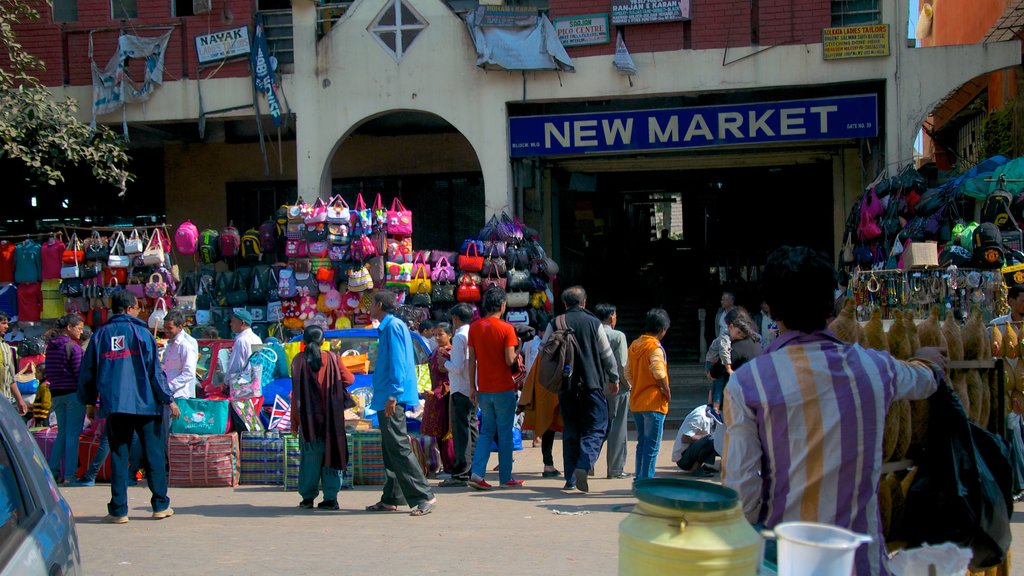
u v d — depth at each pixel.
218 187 18.77
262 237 14.90
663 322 9.26
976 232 10.60
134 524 8.16
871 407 3.20
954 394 3.87
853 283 10.59
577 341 9.21
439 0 15.12
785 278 3.31
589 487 9.73
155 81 15.64
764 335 13.23
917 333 4.52
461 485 9.97
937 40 21.94
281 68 15.59
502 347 9.52
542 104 16.44
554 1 14.89
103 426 10.70
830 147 17.03
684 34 14.61
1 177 18.77
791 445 3.18
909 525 4.02
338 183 18.92
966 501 3.83
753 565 2.94
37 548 3.38
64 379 10.54
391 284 14.13
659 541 2.91
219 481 10.34
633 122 14.62
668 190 20.41
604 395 9.52
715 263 20.33
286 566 6.55
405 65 15.19
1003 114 14.99
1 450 3.88
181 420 10.55
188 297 14.64
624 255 20.64
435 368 10.66
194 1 15.61
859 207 13.88
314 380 8.64
